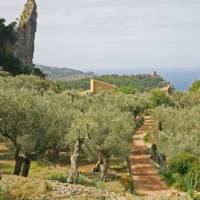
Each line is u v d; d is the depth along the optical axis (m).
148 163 51.34
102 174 38.09
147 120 102.38
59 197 20.48
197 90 130.88
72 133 34.84
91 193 22.12
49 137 31.81
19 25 166.25
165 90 157.50
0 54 136.88
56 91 93.62
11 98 30.73
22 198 19.64
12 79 78.62
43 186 21.53
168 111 68.19
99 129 38.56
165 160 50.81
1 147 47.88
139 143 70.12
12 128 30.38
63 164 44.16
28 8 171.25
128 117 49.28
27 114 30.80
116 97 80.62
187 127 56.16
